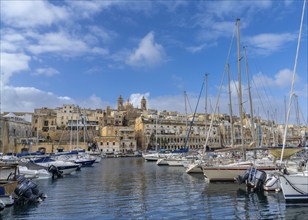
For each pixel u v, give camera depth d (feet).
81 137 458.91
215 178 106.22
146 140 451.12
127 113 560.61
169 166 206.08
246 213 61.57
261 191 84.69
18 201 70.44
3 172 86.63
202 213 62.28
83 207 69.05
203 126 490.08
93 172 162.50
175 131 471.21
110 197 82.02
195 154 208.74
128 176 139.13
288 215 59.52
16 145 373.61
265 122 358.43
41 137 439.63
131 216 60.70
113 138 438.81
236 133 411.75
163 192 89.76
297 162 104.53
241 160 117.19
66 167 142.61
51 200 77.51
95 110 531.09
